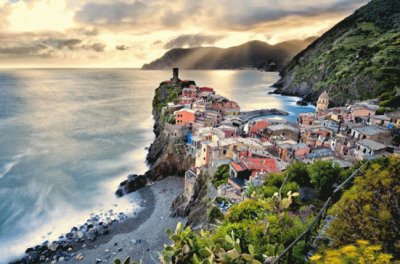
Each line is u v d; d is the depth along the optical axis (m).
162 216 57.84
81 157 89.56
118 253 46.66
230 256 12.48
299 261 12.45
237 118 109.00
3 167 78.25
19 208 59.06
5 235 50.81
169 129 89.50
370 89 139.12
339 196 20.47
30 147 96.31
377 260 7.95
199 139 76.12
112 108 175.50
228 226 17.84
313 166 32.28
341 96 155.75
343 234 11.45
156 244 48.81
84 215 58.12
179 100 131.75
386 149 58.06
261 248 13.62
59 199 63.56
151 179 76.06
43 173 76.06
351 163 52.16
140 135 117.19
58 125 127.94
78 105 181.62
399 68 138.12
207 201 49.81
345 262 8.36
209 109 116.56
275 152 64.38
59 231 52.72
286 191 27.72
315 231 13.78
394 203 10.77
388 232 10.27
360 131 69.75
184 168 78.00
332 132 82.19
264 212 21.16
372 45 177.50
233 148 62.47
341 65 186.25
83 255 46.28
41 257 45.53
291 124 95.31
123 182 71.88
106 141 107.38
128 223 55.53
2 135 108.31
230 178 49.16
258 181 40.12
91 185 71.12
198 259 12.86
